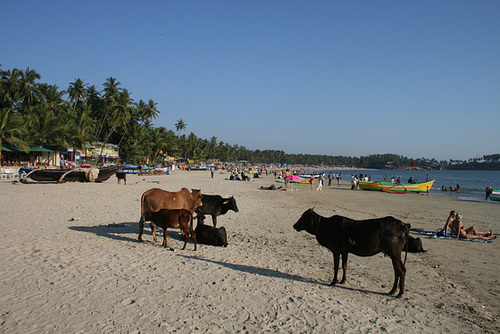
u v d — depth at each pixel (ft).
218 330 17.24
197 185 126.21
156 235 38.29
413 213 70.69
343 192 122.52
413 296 24.04
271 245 37.09
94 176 106.52
